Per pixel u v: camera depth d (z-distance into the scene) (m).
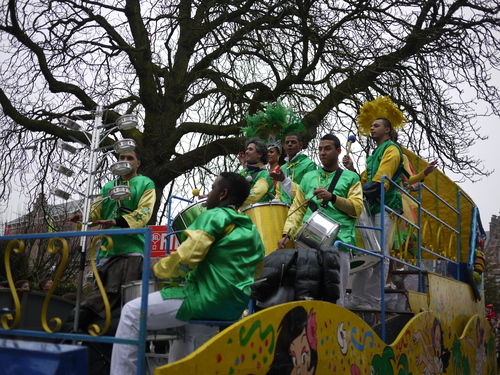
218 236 3.65
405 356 5.43
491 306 14.23
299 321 3.88
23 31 12.47
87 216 4.62
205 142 12.96
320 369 4.03
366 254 5.56
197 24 12.84
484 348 8.39
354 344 4.55
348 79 12.49
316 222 5.01
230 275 3.59
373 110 7.80
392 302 6.25
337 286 4.76
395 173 6.57
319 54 12.21
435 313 6.43
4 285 7.34
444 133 12.63
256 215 5.65
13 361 2.91
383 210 5.59
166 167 12.87
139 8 13.33
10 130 13.12
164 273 3.52
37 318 5.10
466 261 8.55
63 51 12.24
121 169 4.71
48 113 13.30
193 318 3.62
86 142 12.72
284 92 12.79
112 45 12.73
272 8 12.30
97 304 4.49
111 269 4.68
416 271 6.54
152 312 3.54
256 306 4.94
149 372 4.65
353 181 5.58
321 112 12.42
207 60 12.72
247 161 6.27
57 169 4.80
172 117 12.98
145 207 4.95
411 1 12.59
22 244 3.65
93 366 4.34
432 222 8.61
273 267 4.73
